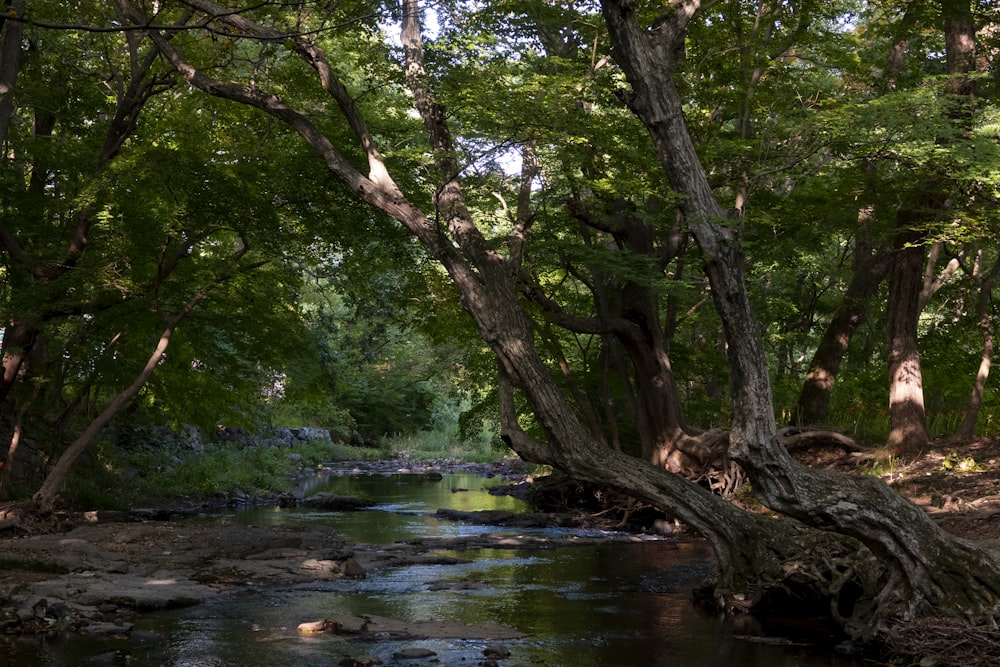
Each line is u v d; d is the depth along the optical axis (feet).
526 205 46.57
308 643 27.50
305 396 79.15
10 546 40.65
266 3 26.32
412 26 45.68
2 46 50.03
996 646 25.38
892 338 59.41
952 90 53.78
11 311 50.06
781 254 59.67
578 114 43.29
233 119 57.31
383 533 55.06
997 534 37.83
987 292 57.57
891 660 26.71
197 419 67.36
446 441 147.95
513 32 51.29
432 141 44.11
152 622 30.07
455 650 27.22
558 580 40.19
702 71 52.85
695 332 88.69
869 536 28.73
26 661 24.56
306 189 57.00
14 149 59.31
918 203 55.31
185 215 51.72
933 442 59.06
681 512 35.45
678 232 57.16
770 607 33.50
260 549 44.29
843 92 58.54
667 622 31.86
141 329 58.23
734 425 30.32
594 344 79.30
